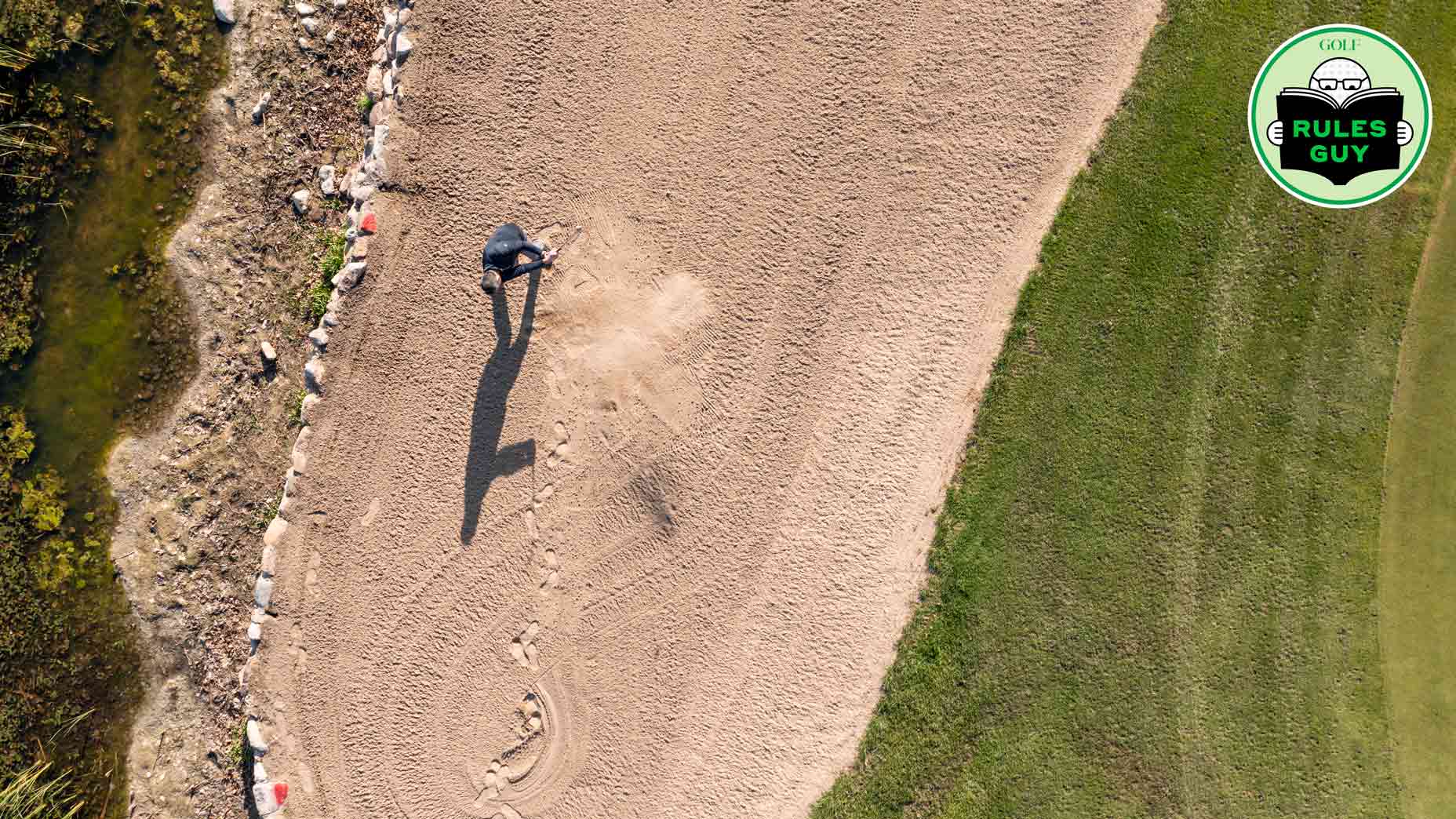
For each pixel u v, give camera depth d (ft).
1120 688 32.09
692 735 32.55
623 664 32.71
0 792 34.96
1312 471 31.91
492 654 33.04
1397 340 31.81
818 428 32.17
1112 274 31.91
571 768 32.91
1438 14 31.73
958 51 31.78
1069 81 31.78
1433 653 31.68
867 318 32.12
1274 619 31.96
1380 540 31.81
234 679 35.06
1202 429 31.99
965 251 31.99
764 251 32.07
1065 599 32.12
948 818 32.09
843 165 31.99
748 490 32.24
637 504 32.45
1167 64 31.86
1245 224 31.89
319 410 33.06
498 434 32.76
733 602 32.40
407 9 32.37
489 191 32.58
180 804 35.12
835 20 31.81
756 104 32.01
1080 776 32.12
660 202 32.22
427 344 32.81
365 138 34.76
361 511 33.06
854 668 32.12
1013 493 32.07
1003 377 32.01
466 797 33.19
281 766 33.27
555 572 32.78
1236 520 31.99
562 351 32.50
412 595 33.09
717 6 31.99
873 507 32.14
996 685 32.14
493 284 29.48
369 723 33.19
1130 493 32.01
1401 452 31.76
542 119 32.42
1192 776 32.07
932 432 32.09
